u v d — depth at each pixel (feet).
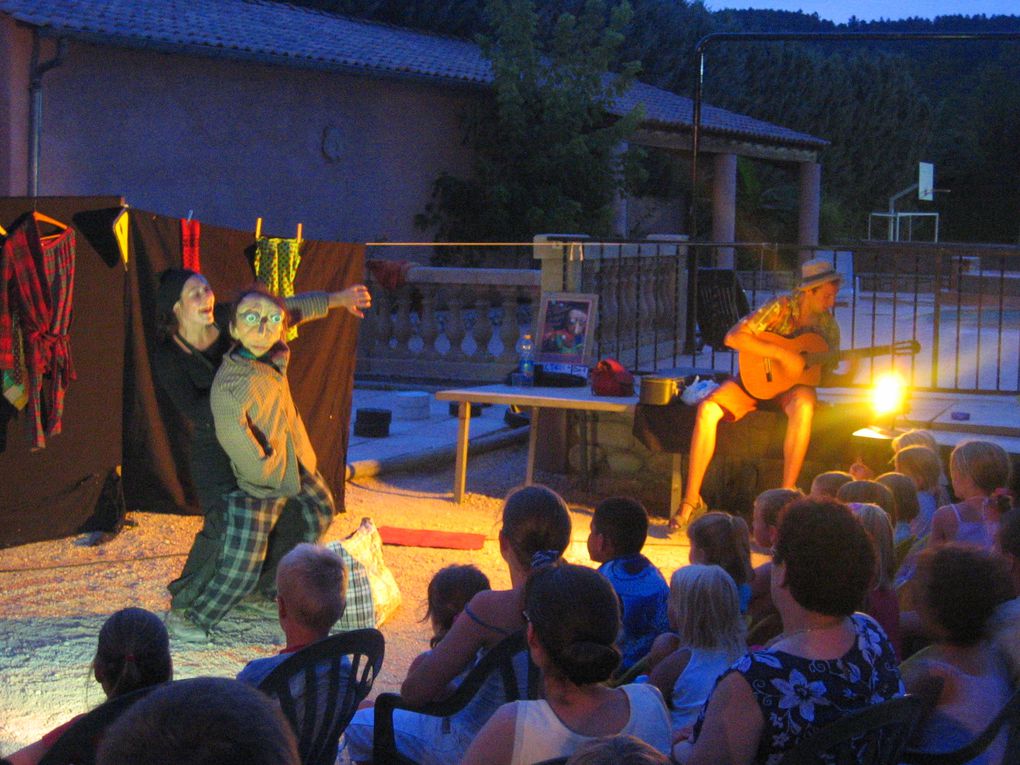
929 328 47.52
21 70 44.55
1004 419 25.93
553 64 67.15
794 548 9.00
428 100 64.85
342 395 25.12
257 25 58.18
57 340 21.33
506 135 67.31
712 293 37.63
